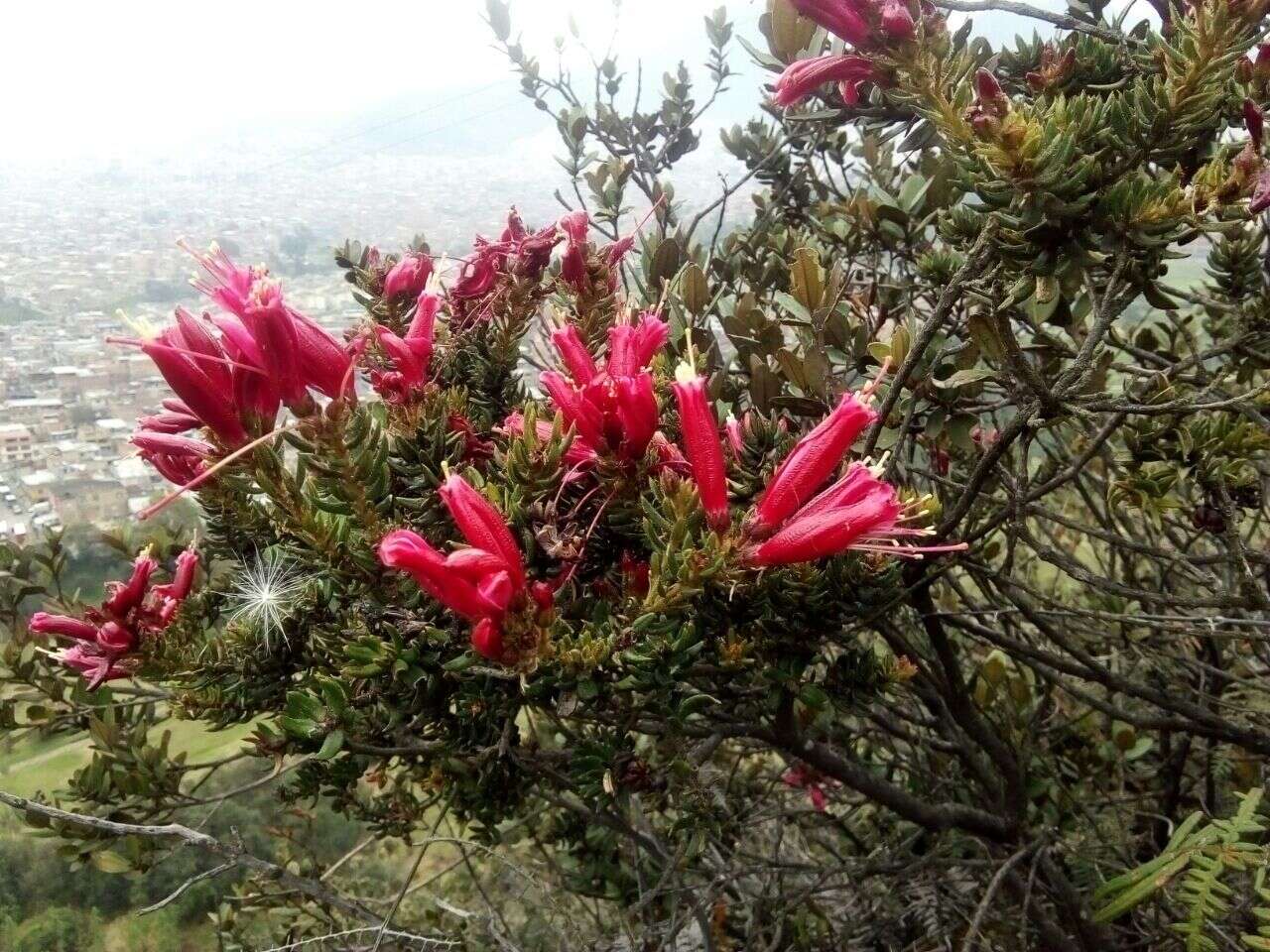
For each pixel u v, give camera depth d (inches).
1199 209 8.6
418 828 16.0
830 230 17.7
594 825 19.7
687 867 17.9
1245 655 21.4
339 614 10.9
